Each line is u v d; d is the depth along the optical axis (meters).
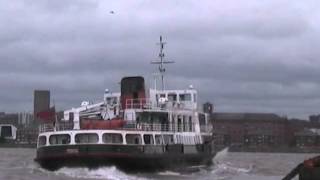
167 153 59.12
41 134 57.88
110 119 58.75
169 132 61.06
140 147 55.94
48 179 51.88
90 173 54.56
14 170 64.38
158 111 61.22
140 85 62.59
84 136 55.22
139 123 58.88
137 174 56.47
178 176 59.28
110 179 52.22
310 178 37.44
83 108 63.22
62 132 55.94
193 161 65.06
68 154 54.75
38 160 57.75
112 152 54.25
